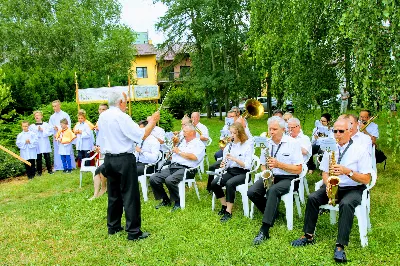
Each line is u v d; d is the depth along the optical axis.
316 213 4.46
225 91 22.50
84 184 7.89
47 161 9.30
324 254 4.19
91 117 12.62
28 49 20.94
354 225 4.95
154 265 4.13
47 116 11.61
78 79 16.55
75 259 4.35
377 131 6.98
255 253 4.26
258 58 9.24
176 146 6.32
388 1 5.16
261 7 8.95
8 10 22.41
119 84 19.12
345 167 4.19
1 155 9.17
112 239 4.86
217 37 20.09
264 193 5.16
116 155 4.71
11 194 7.41
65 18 20.78
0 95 11.66
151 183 6.09
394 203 5.81
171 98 25.83
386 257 4.05
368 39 5.58
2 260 4.39
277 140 5.10
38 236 5.09
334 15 6.95
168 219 5.50
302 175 5.22
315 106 8.32
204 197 6.56
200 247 4.50
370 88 6.04
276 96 9.90
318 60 8.11
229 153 5.66
